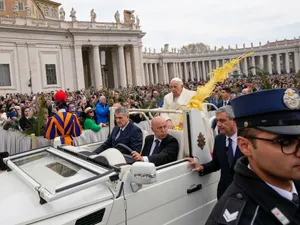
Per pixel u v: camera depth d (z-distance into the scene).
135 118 9.92
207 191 4.23
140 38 60.03
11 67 44.38
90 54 55.22
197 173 4.09
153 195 3.44
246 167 1.76
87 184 2.86
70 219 2.72
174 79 6.87
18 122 11.62
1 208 2.90
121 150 5.22
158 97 17.69
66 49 50.50
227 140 4.06
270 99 1.63
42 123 9.60
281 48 96.31
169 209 3.64
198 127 4.35
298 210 1.59
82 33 51.53
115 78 59.41
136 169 3.06
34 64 46.59
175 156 4.49
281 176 1.62
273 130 1.57
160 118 4.65
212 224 1.68
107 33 54.09
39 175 3.60
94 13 53.53
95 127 10.41
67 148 4.45
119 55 56.38
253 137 1.66
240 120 1.76
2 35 43.38
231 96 11.63
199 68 101.06
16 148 10.32
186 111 4.31
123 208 3.12
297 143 1.55
